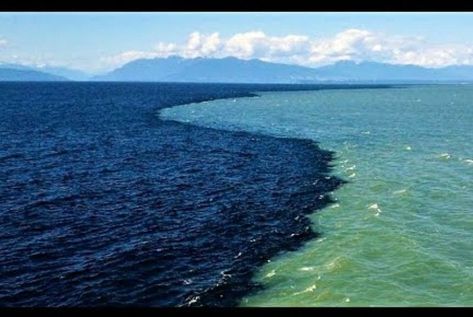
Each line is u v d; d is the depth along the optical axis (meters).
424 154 53.97
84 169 47.47
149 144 62.81
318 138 68.12
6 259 25.77
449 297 21.53
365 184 41.16
